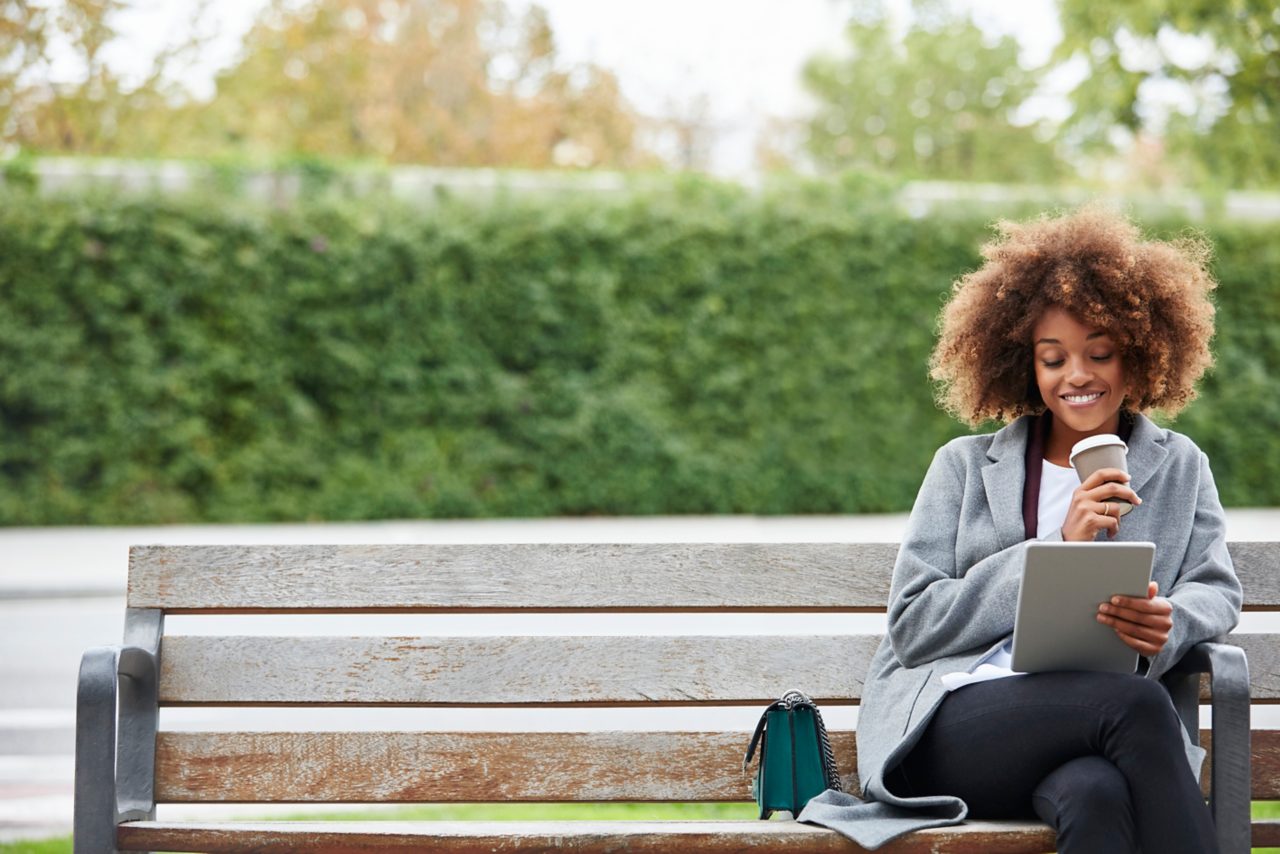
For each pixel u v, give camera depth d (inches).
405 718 304.0
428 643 142.2
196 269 601.6
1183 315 145.9
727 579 144.7
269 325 611.8
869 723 138.0
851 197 659.4
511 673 142.2
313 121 999.0
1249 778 126.0
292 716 306.2
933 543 143.9
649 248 640.4
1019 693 127.9
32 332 593.9
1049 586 124.1
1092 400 143.5
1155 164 1015.0
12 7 757.3
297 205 614.5
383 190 628.1
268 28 964.6
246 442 616.4
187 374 605.6
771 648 144.6
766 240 648.4
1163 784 119.6
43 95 776.9
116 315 598.9
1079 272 143.6
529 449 637.3
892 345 657.6
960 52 1289.4
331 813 218.1
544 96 1093.8
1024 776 126.8
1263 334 677.3
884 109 1310.3
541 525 613.6
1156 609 124.8
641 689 142.6
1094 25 476.1
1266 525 594.6
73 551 532.1
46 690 333.4
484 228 629.0
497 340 631.8
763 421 651.5
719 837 122.8
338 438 624.4
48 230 590.6
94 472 605.3
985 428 663.8
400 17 1038.4
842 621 370.0
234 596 141.9
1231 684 126.6
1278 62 467.2
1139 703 121.6
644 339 642.2
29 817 218.7
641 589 144.2
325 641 141.9
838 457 656.4
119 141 794.8
